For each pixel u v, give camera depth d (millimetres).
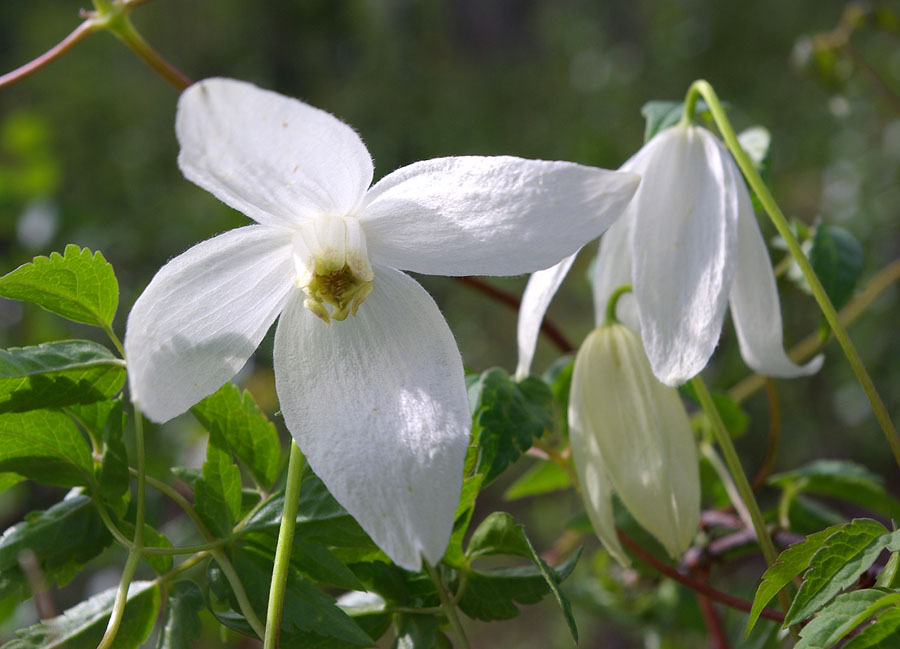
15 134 743
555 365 361
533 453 345
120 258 895
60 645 285
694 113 308
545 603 993
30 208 729
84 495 295
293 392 284
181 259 278
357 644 282
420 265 285
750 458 1068
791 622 274
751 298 309
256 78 1553
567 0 1499
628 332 312
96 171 1267
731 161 304
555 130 1371
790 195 1171
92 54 1440
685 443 308
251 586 286
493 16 1623
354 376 285
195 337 279
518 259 276
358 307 287
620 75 1296
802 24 1257
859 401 962
